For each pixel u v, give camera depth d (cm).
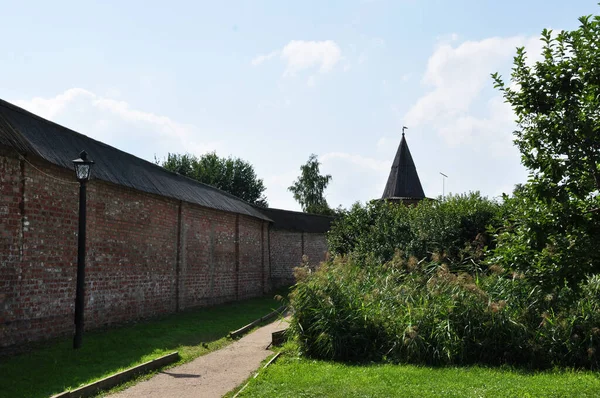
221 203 2445
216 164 5122
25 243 1179
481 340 1053
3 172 1121
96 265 1453
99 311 1459
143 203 1733
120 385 884
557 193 721
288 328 1230
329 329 1123
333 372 972
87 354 1091
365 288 1298
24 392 796
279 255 3288
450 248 1731
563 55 754
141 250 1711
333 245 2283
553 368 981
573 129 696
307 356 1142
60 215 1303
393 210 2150
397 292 1252
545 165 726
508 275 1136
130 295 1633
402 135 4006
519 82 777
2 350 1084
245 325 1667
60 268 1295
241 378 954
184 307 2028
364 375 939
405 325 1116
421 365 1036
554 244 760
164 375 973
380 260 1689
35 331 1198
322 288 1208
